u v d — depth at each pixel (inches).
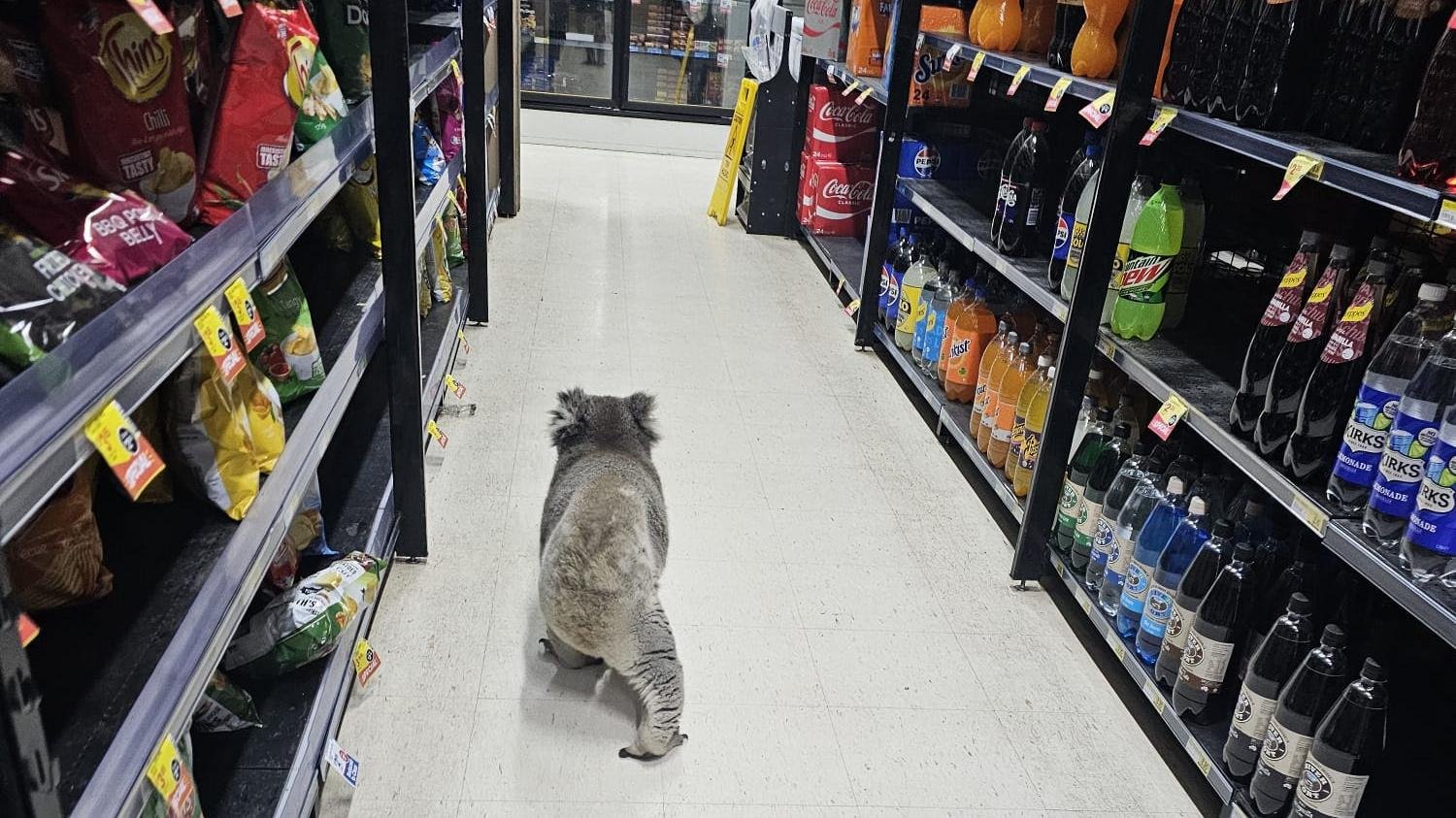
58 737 45.6
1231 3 88.6
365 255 110.3
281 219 61.9
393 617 102.6
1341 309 76.4
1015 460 125.3
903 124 167.0
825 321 198.1
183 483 61.8
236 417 61.7
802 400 162.1
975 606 113.7
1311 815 71.4
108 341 39.1
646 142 325.7
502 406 149.5
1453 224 57.9
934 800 86.4
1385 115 75.2
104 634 53.0
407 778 83.5
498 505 124.0
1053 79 113.0
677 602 109.2
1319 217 105.3
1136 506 98.3
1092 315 103.7
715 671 99.3
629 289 204.5
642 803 83.1
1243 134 80.6
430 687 93.7
